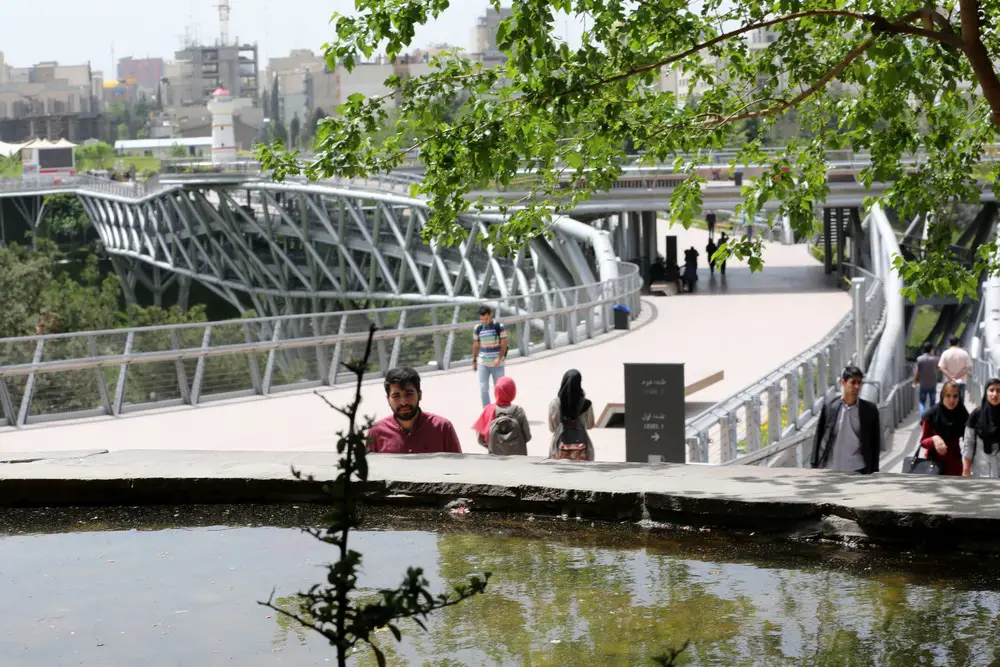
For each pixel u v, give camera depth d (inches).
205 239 4950.8
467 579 213.6
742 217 438.0
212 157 4936.0
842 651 173.8
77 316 3400.6
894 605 193.3
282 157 411.5
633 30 403.2
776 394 741.3
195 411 876.0
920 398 985.5
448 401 909.2
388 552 232.7
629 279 1669.5
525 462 279.1
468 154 381.1
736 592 202.8
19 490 273.9
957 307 2459.4
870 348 1234.6
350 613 113.1
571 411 445.1
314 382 1002.1
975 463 472.1
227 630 190.7
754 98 449.1
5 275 3385.8
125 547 240.8
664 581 210.1
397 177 3422.7
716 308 1811.0
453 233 421.7
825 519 228.8
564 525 247.1
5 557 236.1
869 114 416.8
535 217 440.5
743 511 233.8
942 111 454.9
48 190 6250.0
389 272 3508.9
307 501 267.6
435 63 405.7
